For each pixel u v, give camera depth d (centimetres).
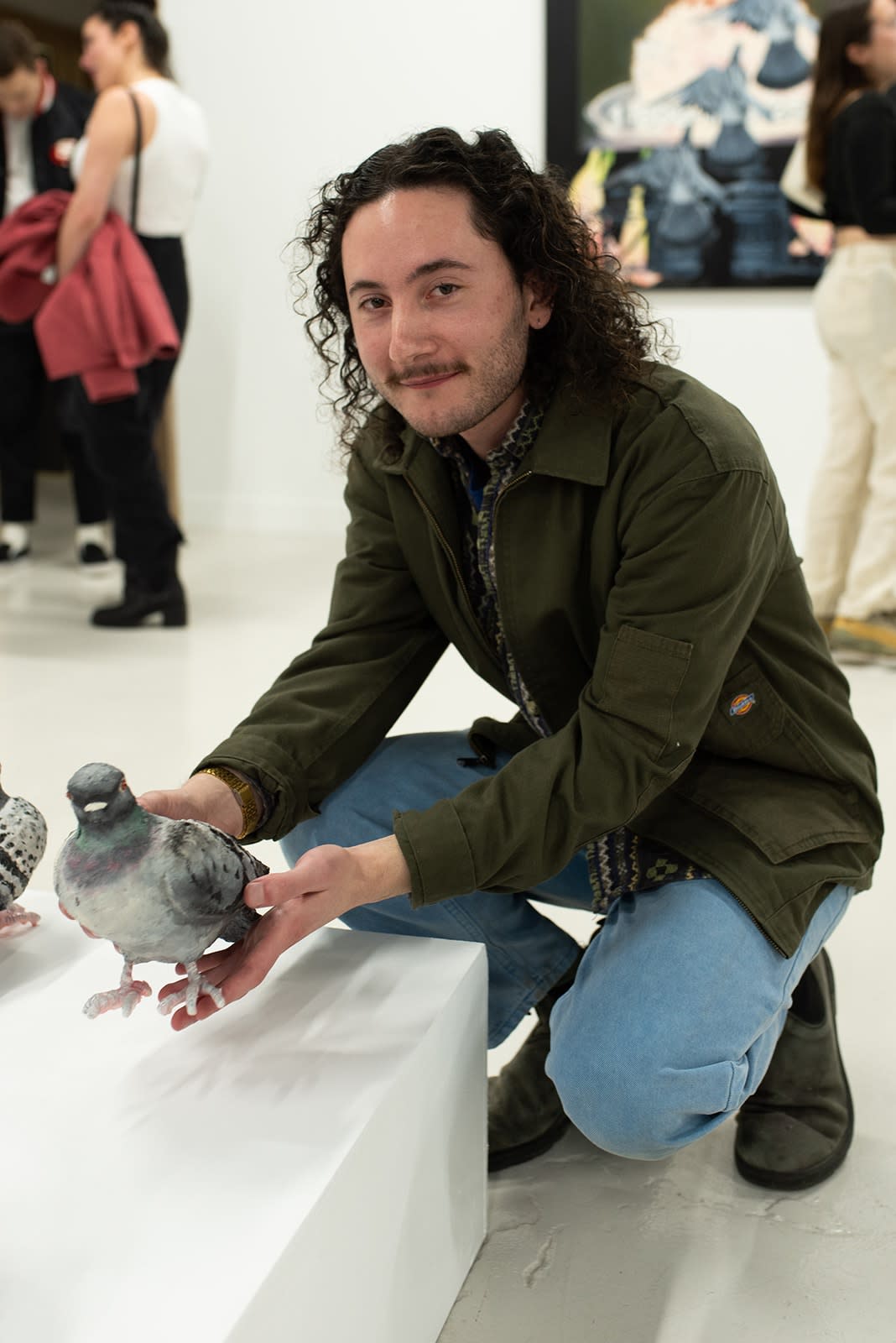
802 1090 128
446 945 112
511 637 118
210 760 116
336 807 129
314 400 430
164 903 85
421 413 107
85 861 84
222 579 378
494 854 103
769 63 357
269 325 428
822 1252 117
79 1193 82
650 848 117
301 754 121
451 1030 105
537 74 384
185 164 298
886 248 277
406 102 399
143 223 296
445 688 276
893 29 273
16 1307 73
